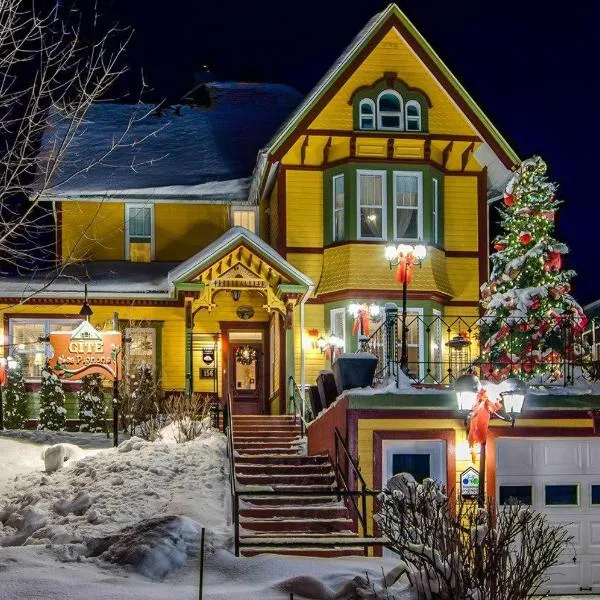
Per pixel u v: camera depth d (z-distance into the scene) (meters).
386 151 29.53
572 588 20.45
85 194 31.47
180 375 30.39
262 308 31.08
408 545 12.95
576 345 23.50
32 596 12.19
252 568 14.00
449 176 30.69
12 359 28.17
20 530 18.53
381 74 29.64
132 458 21.61
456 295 30.23
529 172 25.55
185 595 12.68
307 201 29.78
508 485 20.58
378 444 20.11
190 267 27.48
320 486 20.70
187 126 35.84
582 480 20.78
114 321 27.77
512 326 23.48
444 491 16.45
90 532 17.39
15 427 28.02
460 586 12.08
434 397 20.28
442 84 29.52
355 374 20.95
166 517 14.90
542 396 20.53
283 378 28.44
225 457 22.31
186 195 32.06
